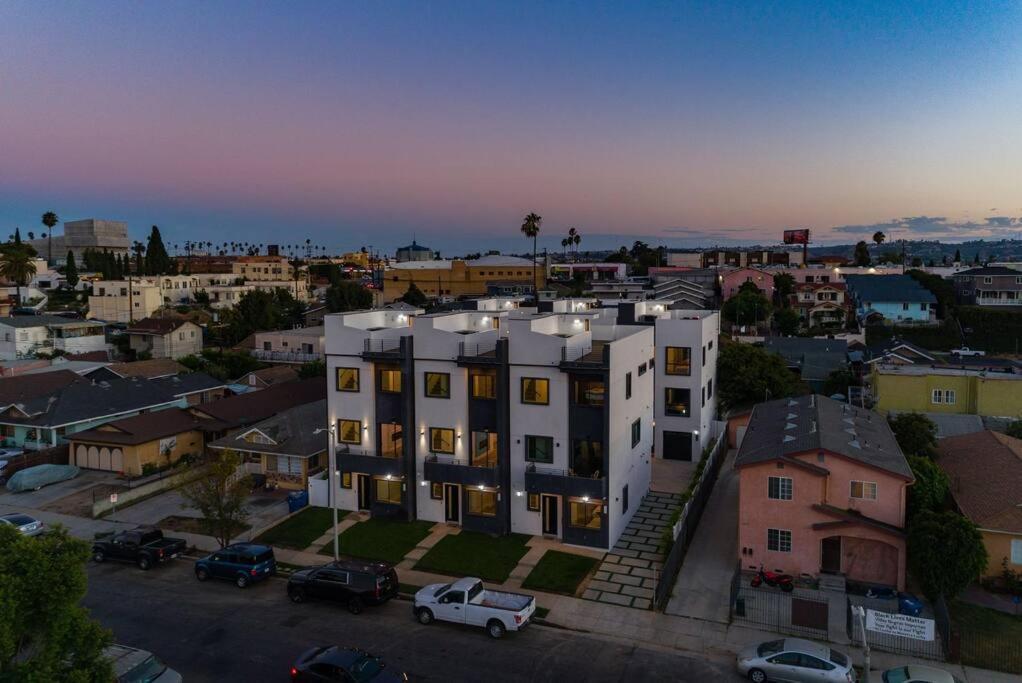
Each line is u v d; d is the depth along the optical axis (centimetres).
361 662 2236
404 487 3825
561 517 3541
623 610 2864
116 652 2319
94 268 17662
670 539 3234
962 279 11931
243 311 10862
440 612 2758
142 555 3412
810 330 10450
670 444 4994
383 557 3419
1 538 1636
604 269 17338
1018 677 2320
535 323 3684
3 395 5662
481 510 3725
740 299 10706
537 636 2669
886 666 2408
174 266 18162
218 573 3225
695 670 2408
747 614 2797
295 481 4509
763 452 3225
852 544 3069
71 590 1594
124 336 10169
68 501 4406
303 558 3453
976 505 3134
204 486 3531
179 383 6381
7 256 11794
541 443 3622
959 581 2620
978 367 6606
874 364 6225
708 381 5219
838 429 3434
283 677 2392
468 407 3709
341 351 3988
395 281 17250
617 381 3550
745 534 3130
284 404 5881
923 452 3881
